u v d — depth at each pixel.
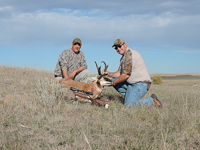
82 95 5.87
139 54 5.75
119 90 6.48
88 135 3.51
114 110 5.16
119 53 5.79
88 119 4.39
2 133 3.33
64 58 6.78
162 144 3.24
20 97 5.71
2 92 6.16
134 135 3.59
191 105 6.01
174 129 3.94
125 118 4.50
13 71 11.97
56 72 7.05
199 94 9.30
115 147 3.09
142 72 5.70
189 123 4.08
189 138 3.56
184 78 73.44
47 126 3.85
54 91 5.42
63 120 4.21
